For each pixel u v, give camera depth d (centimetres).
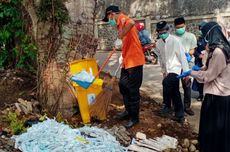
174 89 563
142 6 1625
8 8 679
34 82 656
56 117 533
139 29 827
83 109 527
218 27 441
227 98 442
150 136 509
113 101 601
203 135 462
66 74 543
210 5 1466
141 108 615
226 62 436
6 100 589
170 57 557
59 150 438
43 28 542
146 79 918
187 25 1528
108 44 1744
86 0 554
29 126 510
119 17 509
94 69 550
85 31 556
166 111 573
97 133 480
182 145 494
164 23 554
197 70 478
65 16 539
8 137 482
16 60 712
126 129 518
